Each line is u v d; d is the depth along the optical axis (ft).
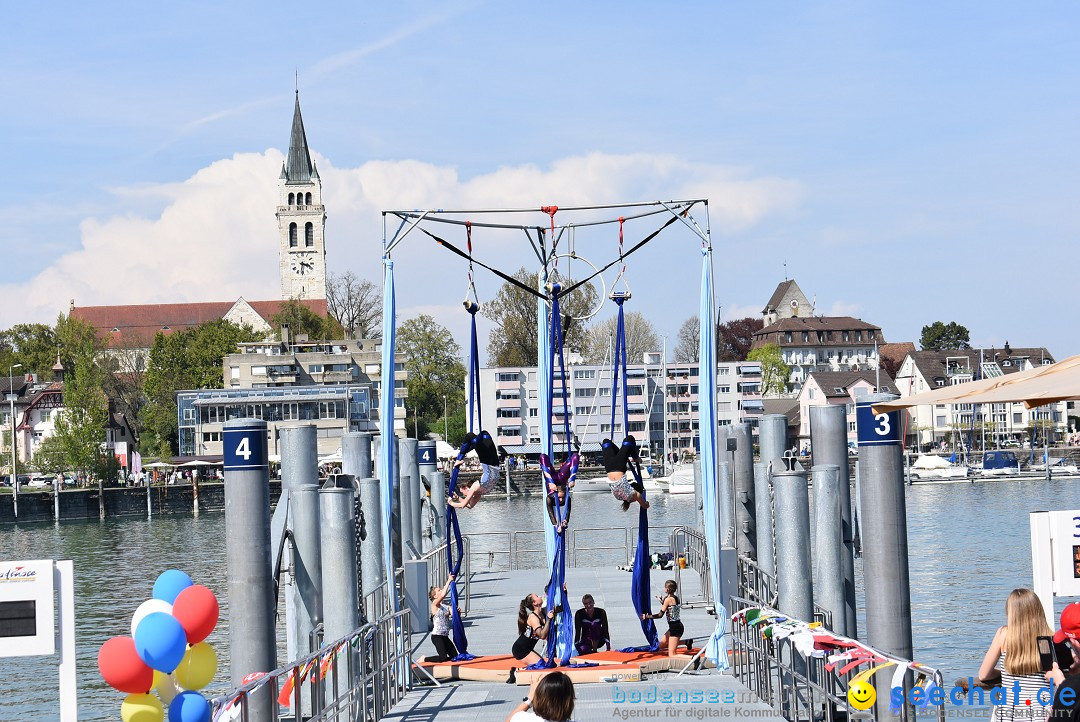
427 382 520.42
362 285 547.08
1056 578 42.93
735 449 83.97
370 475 73.51
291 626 61.21
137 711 35.22
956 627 112.57
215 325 542.98
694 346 633.20
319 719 43.32
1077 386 37.40
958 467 442.09
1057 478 446.60
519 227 65.82
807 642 44.80
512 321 511.40
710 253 62.80
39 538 302.86
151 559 235.20
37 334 613.93
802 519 58.80
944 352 625.00
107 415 398.62
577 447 64.44
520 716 32.14
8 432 503.20
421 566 62.44
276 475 450.71
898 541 45.68
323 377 506.48
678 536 122.93
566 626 61.87
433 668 62.34
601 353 503.20
